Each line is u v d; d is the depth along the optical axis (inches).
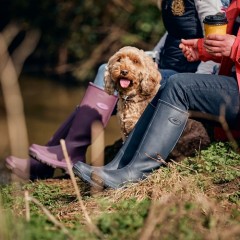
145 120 218.8
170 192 202.2
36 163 264.5
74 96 526.9
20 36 654.5
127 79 248.2
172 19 253.4
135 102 252.2
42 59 629.0
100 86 263.1
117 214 186.7
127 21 572.7
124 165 217.8
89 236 170.4
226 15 226.4
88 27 599.8
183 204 184.5
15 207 211.8
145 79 249.6
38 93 538.9
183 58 258.2
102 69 265.4
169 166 216.4
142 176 211.8
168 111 211.8
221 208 195.6
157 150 211.5
